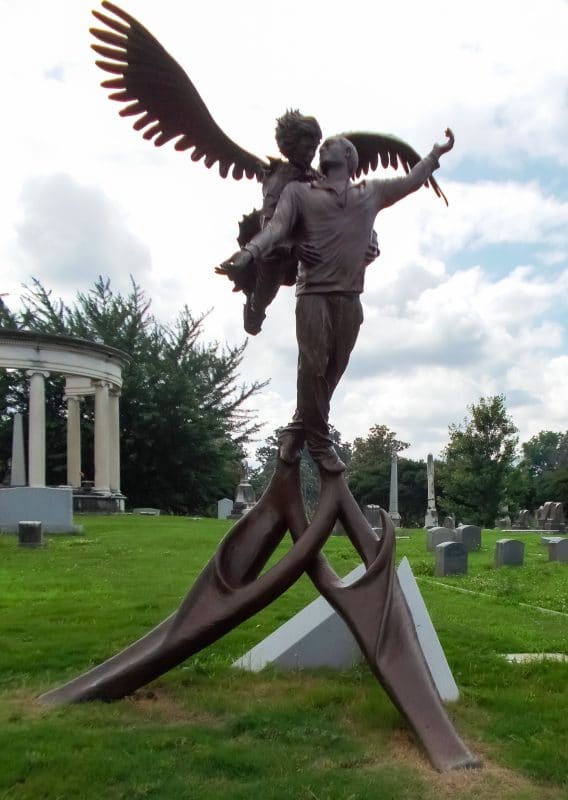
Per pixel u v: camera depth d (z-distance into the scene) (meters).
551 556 18.38
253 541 5.32
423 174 5.43
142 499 41.47
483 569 16.09
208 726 4.61
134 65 5.12
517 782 3.92
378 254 5.29
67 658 6.58
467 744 4.46
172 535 19.59
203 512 43.72
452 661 6.78
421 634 6.02
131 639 7.36
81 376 31.62
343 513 5.22
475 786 3.82
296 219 4.98
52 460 41.03
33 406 29.27
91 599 9.84
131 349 42.00
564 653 7.63
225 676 5.72
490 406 35.53
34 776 3.85
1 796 3.65
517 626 9.10
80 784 3.77
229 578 5.21
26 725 4.59
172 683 5.50
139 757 4.08
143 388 39.84
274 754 4.16
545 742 4.51
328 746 4.32
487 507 35.69
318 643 6.03
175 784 3.77
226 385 46.78
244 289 5.29
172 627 5.09
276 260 5.09
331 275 5.00
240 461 46.31
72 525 20.33
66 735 4.39
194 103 5.20
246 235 5.48
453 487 36.91
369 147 5.79
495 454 35.66
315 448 5.25
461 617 9.62
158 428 39.41
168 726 4.62
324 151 5.13
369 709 4.85
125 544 17.34
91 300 43.97
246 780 3.87
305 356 5.07
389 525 5.05
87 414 40.84
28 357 29.33
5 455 41.47
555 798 3.75
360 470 58.31
